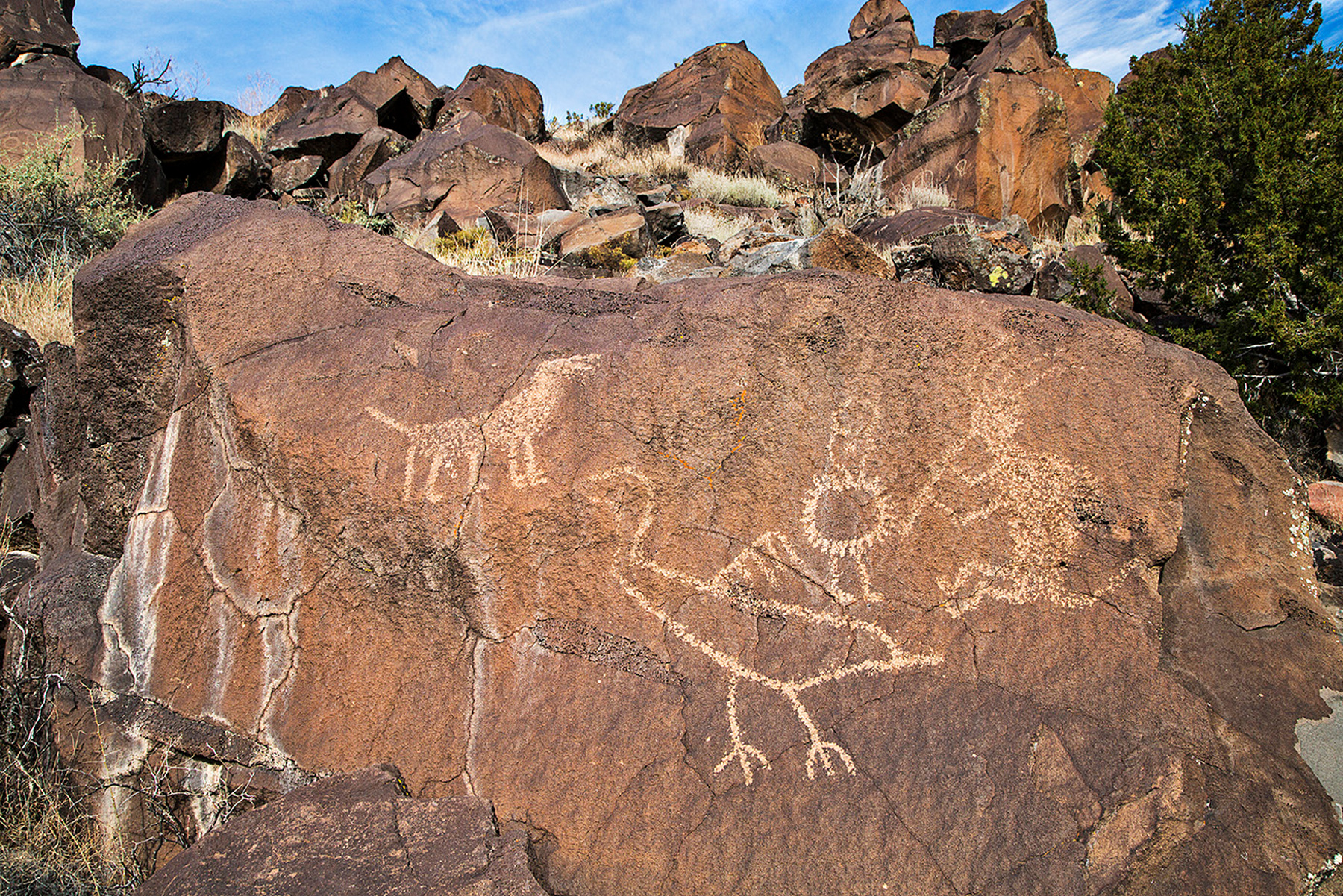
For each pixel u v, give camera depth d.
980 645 2.09
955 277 6.62
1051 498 2.15
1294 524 2.26
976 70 13.23
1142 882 1.89
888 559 2.15
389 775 2.08
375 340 2.42
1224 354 5.18
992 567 2.14
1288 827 1.93
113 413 2.54
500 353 2.36
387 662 2.27
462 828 1.90
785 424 2.20
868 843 1.96
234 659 2.35
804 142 15.81
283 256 2.53
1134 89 7.01
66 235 6.45
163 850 2.34
